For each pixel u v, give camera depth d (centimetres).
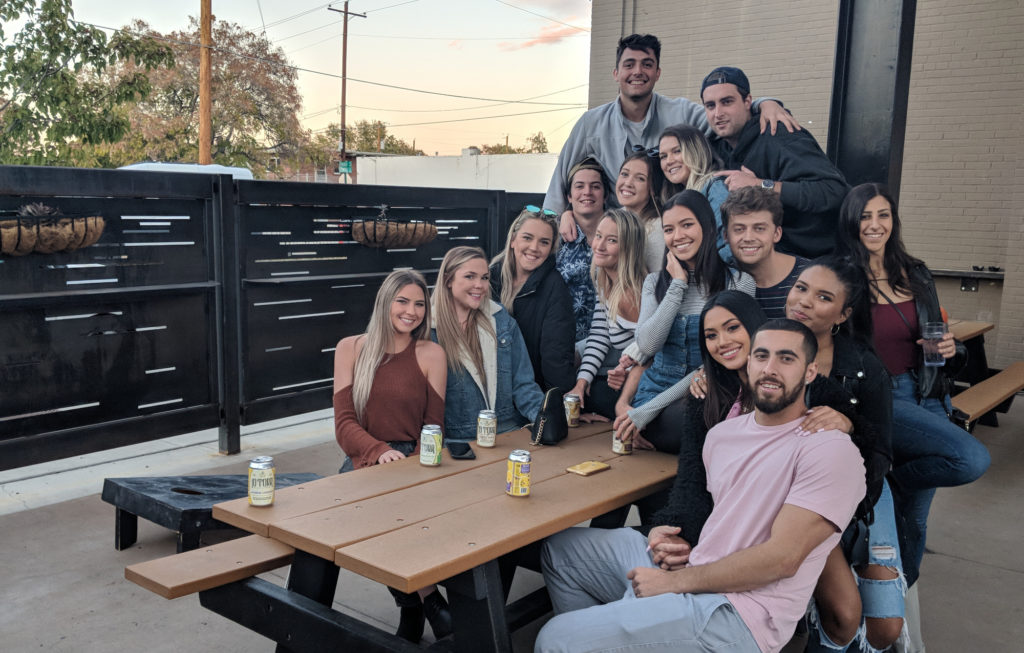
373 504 242
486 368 338
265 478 238
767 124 335
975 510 460
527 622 289
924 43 791
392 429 310
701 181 344
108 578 339
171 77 3166
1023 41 741
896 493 296
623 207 372
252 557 233
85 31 1566
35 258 422
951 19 775
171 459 514
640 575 228
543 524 226
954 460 290
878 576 254
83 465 501
